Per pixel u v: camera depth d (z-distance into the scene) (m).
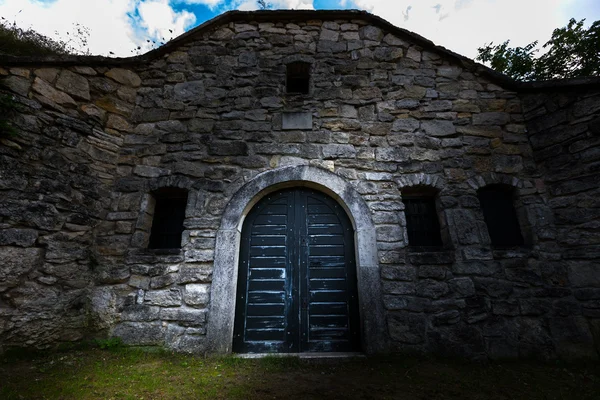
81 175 3.29
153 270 3.21
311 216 3.61
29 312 2.69
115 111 3.76
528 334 3.02
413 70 4.20
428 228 3.67
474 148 3.78
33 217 2.84
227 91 4.05
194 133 3.81
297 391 2.21
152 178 3.59
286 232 3.55
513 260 3.29
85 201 3.26
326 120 3.91
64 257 2.98
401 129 3.88
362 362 2.80
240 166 3.68
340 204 3.63
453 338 3.00
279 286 3.35
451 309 3.11
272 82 4.11
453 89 4.10
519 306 3.12
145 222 3.44
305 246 3.49
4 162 2.76
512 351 2.96
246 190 3.55
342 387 2.29
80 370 2.42
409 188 3.66
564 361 2.88
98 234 3.32
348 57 4.27
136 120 3.86
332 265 3.43
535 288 3.18
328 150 3.75
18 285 2.67
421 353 2.94
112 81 3.82
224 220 3.42
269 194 3.70
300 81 4.49
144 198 3.50
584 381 2.47
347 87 4.09
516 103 4.02
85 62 3.58
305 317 3.24
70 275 3.00
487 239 3.37
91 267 3.19
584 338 2.98
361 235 3.38
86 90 3.56
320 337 3.17
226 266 3.23
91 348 2.90
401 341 3.00
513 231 3.57
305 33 4.41
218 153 3.71
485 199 3.69
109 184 3.53
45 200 2.95
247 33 4.39
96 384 2.19
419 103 4.01
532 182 3.62
